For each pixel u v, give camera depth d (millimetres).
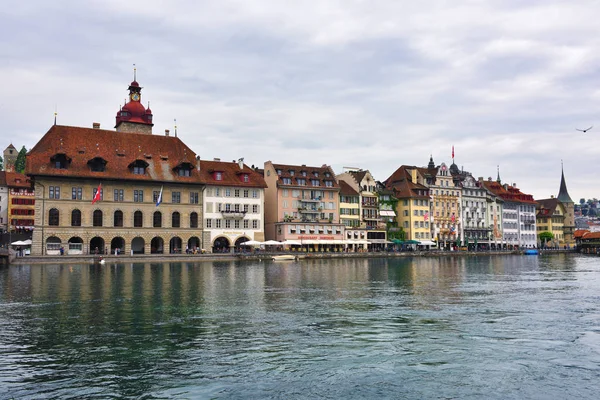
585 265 97000
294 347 24188
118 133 122688
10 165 178000
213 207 126625
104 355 22938
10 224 151625
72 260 97500
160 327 28703
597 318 31422
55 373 20516
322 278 61375
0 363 21812
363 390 18625
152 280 57750
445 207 177375
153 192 119125
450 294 43938
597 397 18016
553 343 24906
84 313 33375
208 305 36969
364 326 28938
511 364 21516
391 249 153000
